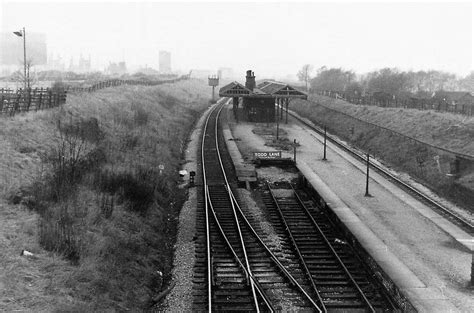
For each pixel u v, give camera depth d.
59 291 12.39
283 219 22.58
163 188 25.75
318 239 20.25
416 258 17.45
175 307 14.23
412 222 21.77
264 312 13.76
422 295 14.49
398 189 27.81
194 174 29.00
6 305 11.20
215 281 15.92
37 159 20.39
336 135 50.06
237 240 19.84
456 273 16.31
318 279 16.11
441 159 30.47
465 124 34.22
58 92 31.38
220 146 41.19
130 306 13.63
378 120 45.56
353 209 23.48
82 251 14.65
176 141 39.94
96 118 31.44
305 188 28.59
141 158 28.41
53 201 17.11
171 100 61.59
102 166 23.05
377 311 13.88
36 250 13.92
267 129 50.81
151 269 16.61
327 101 68.50
